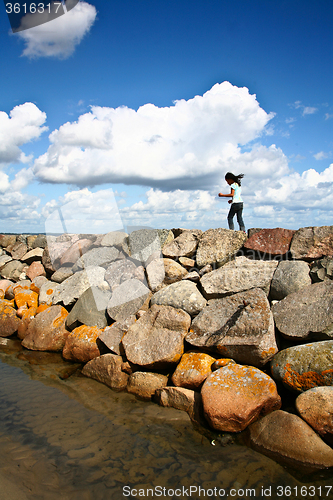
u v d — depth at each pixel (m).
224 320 3.80
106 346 4.26
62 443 2.78
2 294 6.86
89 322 4.63
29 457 2.59
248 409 2.81
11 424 3.06
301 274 3.96
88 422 3.11
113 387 3.81
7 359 4.77
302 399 2.79
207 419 2.94
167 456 2.62
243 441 2.78
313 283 3.95
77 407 3.39
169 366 3.74
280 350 3.51
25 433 2.92
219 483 2.33
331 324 3.25
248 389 2.98
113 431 2.96
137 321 4.16
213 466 2.50
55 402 3.50
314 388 2.82
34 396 3.63
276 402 2.93
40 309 5.68
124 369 3.83
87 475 2.41
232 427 2.85
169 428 3.00
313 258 4.18
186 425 3.04
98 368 4.02
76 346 4.45
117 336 4.15
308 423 2.66
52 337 4.94
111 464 2.53
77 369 4.35
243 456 2.60
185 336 3.86
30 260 7.30
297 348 3.20
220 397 2.98
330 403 2.64
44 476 2.39
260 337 3.39
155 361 3.65
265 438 2.70
